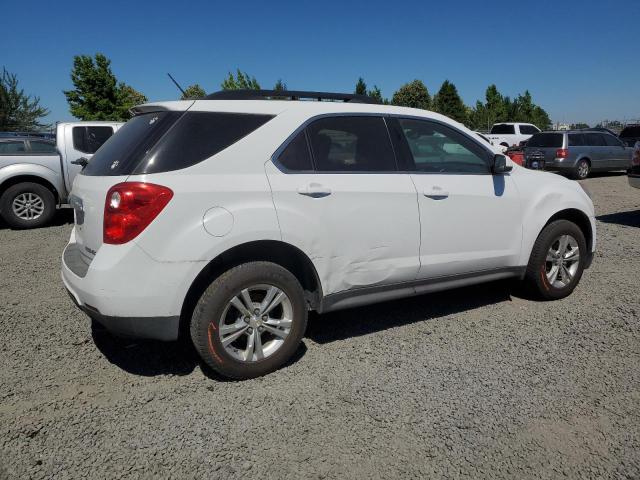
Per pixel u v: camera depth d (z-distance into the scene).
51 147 9.77
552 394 3.20
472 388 3.28
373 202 3.73
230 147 3.32
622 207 10.93
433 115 4.27
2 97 36.41
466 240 4.24
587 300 4.93
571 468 2.53
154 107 3.51
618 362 3.63
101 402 3.14
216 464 2.56
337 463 2.57
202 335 3.23
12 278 5.87
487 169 4.45
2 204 9.05
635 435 2.79
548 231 4.73
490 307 4.78
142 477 2.47
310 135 3.62
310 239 3.48
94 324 4.39
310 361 3.69
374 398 3.17
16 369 3.57
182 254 3.07
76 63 31.75
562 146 17.16
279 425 2.89
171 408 3.07
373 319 4.51
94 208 3.21
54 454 2.64
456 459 2.60
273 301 3.43
